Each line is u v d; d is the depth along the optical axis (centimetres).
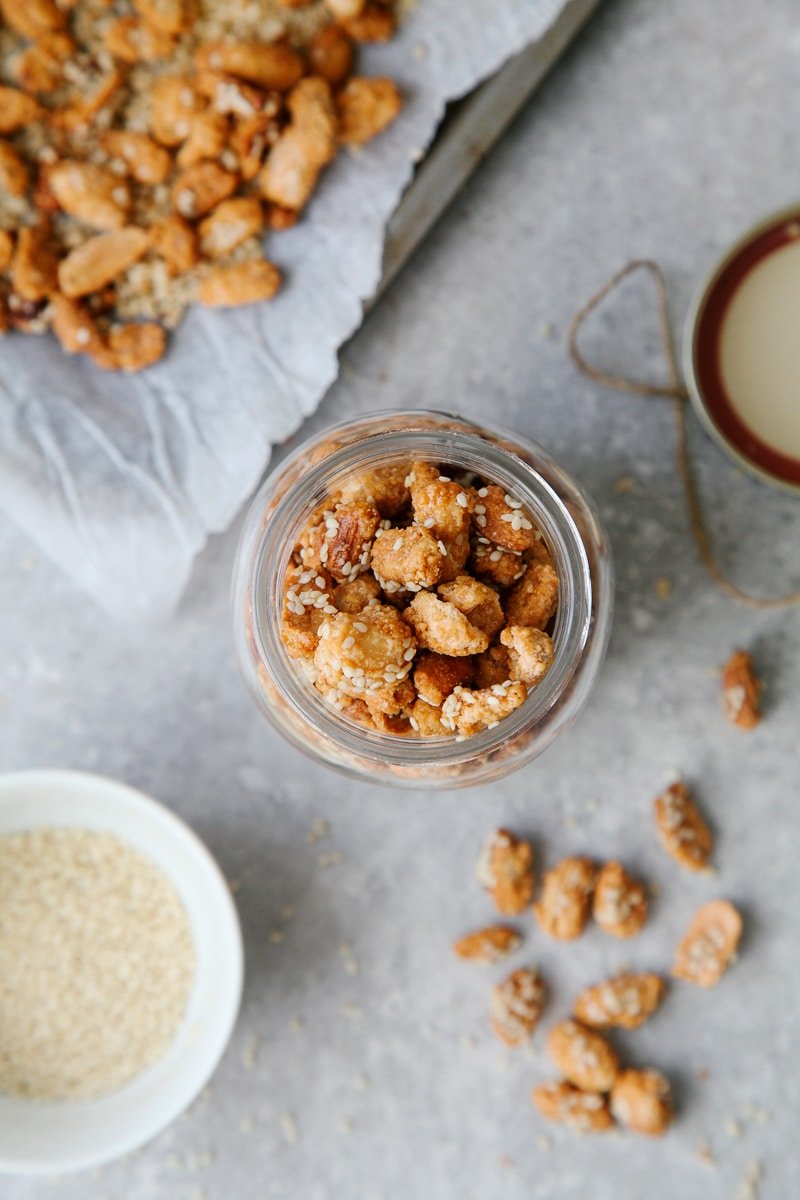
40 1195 45
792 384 43
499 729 35
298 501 36
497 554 36
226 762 45
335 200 43
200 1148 45
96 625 44
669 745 44
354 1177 45
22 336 43
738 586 44
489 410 44
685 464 44
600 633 38
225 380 43
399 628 35
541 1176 45
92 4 43
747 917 44
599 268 44
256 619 36
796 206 42
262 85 42
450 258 44
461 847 45
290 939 45
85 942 44
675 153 44
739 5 43
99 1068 44
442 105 43
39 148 43
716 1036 45
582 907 44
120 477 43
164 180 43
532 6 42
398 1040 45
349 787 45
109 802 44
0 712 45
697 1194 45
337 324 43
